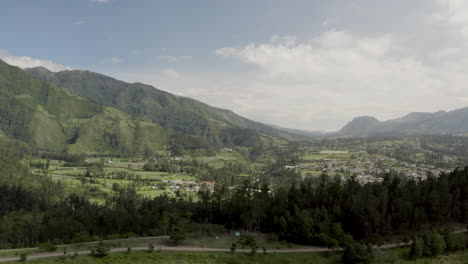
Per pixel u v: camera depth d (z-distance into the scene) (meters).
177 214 150.12
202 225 134.62
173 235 103.00
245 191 159.25
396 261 86.81
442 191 119.19
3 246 118.88
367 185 135.62
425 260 86.81
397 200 113.94
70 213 188.25
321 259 91.06
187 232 122.81
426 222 116.25
